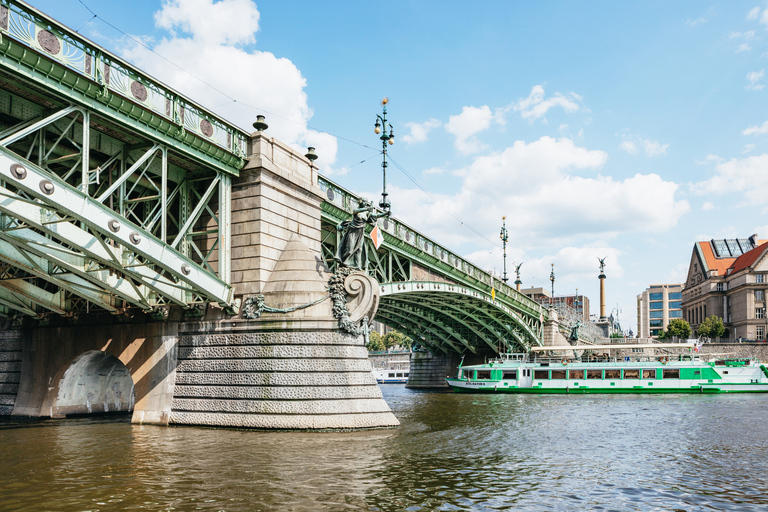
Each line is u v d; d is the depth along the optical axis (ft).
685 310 521.65
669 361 206.80
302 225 98.99
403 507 47.65
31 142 73.82
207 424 84.94
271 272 89.66
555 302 605.73
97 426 87.45
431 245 161.27
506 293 215.92
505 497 51.42
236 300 88.12
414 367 280.72
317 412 82.94
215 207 92.68
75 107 67.31
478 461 67.10
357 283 89.61
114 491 50.62
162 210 77.77
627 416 120.88
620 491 54.44
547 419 115.14
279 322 85.46
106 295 90.89
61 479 54.65
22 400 99.35
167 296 85.05
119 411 108.47
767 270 401.08
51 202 62.90
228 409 84.58
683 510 48.73
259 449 68.95
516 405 154.10
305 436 78.38
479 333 234.17
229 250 89.92
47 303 92.79
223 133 86.89
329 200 111.24
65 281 81.82
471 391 223.92
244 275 88.63
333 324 86.74
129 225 71.31
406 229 147.02
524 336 244.42
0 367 103.19
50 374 98.12
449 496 51.24
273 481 54.54
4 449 68.74
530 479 58.54
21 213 64.44
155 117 75.05
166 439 75.31
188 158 83.56
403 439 79.30
